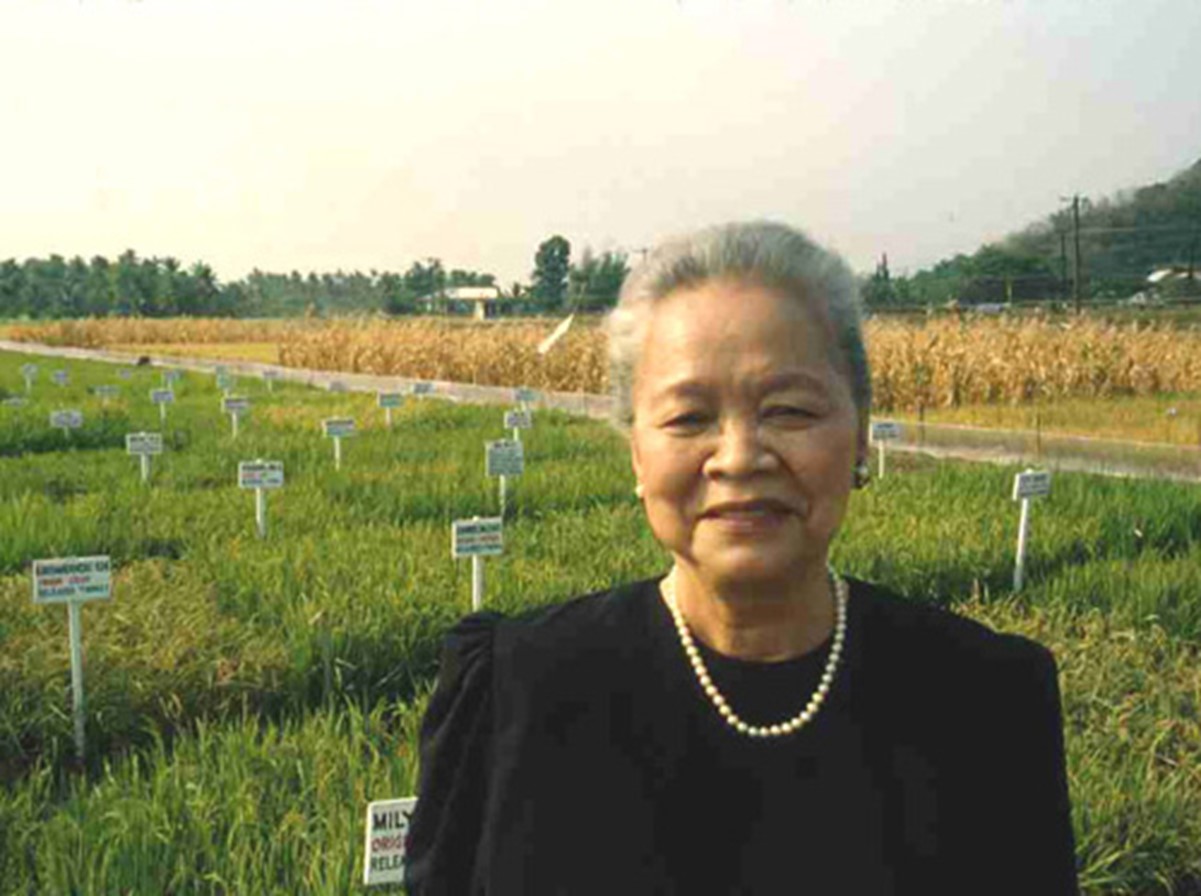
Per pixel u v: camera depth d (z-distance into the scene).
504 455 10.61
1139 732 5.92
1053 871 1.90
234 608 7.60
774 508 1.79
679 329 1.81
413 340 36.50
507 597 7.56
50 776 5.35
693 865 1.83
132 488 12.11
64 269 117.25
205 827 4.46
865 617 1.94
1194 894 4.81
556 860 1.84
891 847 1.81
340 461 14.00
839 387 1.83
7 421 17.94
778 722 1.87
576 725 1.89
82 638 6.89
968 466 13.28
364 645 6.72
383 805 3.65
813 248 1.87
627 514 10.64
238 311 104.12
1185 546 10.13
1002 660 1.93
